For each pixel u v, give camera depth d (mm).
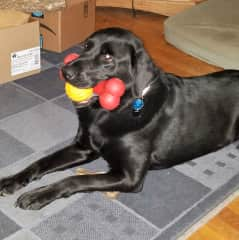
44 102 1631
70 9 1902
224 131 1389
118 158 1212
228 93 1371
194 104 1307
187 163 1415
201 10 1782
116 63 1135
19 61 1713
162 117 1249
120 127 1190
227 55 1605
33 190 1183
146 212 1215
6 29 1620
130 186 1203
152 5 2406
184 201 1268
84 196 1241
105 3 2445
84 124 1249
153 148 1266
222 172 1396
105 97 1088
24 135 1452
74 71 1113
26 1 1811
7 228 1122
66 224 1149
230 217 1237
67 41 1956
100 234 1132
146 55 1149
